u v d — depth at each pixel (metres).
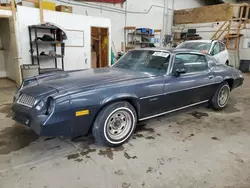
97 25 7.68
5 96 4.88
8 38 6.60
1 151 2.35
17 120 2.33
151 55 3.24
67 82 2.43
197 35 12.15
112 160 2.22
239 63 11.19
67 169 2.05
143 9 11.52
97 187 1.80
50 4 6.43
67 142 2.60
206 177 1.97
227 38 10.61
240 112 3.95
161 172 2.03
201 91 3.47
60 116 2.05
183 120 3.46
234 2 14.48
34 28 5.98
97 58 8.89
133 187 1.82
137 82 2.58
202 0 14.58
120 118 2.52
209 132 3.00
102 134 2.37
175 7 13.33
